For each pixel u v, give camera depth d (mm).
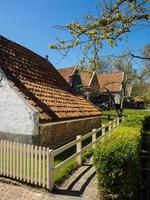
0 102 6492
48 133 6766
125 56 4867
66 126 7855
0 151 4871
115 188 3750
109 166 3734
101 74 32750
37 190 4367
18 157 4664
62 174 5000
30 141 6117
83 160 6113
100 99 27969
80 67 4293
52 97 8188
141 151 4660
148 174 3865
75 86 21312
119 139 4297
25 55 9305
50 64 11820
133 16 3715
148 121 13242
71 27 3836
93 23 3730
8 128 6375
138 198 3928
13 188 4426
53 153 4434
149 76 11898
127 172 3719
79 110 9391
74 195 4191
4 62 7242
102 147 3904
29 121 6148
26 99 6391
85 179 4918
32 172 4508
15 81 6859
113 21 3689
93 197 4078
